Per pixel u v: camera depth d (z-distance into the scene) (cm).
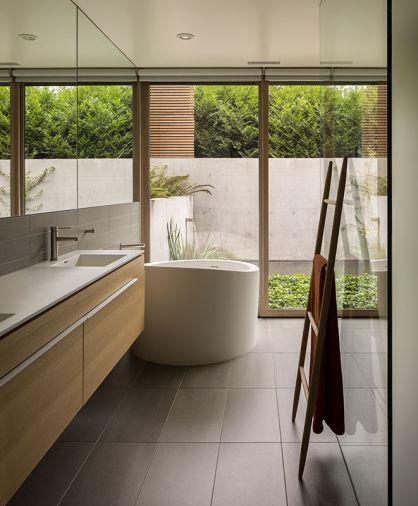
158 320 426
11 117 283
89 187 416
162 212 589
